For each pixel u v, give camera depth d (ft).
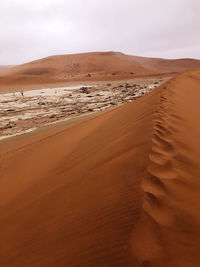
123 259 5.03
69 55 371.15
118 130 17.65
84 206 8.05
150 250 5.02
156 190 7.16
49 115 63.05
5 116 64.18
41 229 8.25
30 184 14.61
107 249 5.53
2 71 362.74
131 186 7.75
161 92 23.45
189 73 50.47
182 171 8.64
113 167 10.05
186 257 4.86
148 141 11.38
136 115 19.74
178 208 6.44
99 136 18.85
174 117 15.92
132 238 5.45
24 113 67.62
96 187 8.98
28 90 125.80
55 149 21.36
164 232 5.50
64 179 12.21
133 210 6.42
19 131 47.75
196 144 12.15
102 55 355.36
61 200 9.62
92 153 14.56
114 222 6.34
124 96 88.43
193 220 6.01
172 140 11.57
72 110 68.44
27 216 10.03
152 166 8.65
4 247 8.52
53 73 299.79
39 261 6.55
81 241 6.32
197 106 22.71
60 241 6.86
